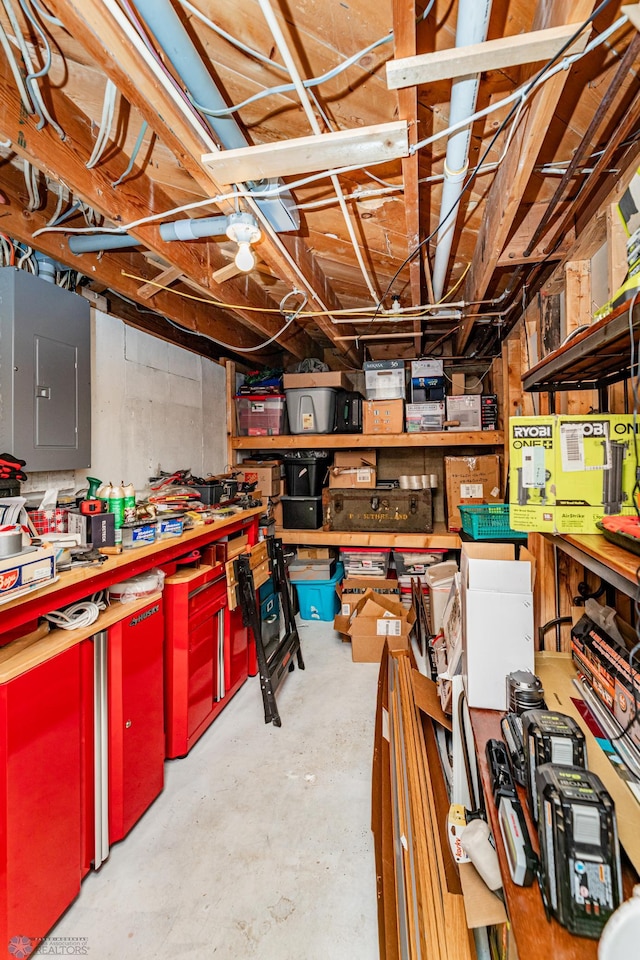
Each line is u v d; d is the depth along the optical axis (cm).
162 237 169
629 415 113
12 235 155
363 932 127
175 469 279
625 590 83
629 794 90
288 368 381
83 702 142
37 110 115
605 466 113
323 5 93
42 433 167
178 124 105
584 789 71
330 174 128
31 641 130
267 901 136
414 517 352
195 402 308
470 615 127
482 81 114
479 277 196
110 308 248
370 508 360
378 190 152
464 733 130
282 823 165
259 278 252
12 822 114
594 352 101
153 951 122
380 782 162
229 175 123
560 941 65
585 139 114
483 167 144
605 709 114
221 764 197
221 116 108
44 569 118
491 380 379
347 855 151
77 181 130
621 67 92
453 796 132
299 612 383
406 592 350
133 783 161
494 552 138
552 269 193
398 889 115
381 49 104
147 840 158
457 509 340
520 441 120
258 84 116
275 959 120
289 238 184
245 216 139
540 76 90
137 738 164
